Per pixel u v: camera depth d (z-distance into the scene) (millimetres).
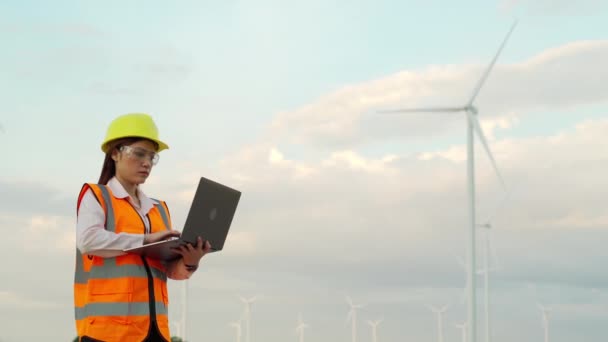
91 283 7031
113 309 6965
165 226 7746
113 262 7078
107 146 7465
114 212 7219
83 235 6945
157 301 7180
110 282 7027
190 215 7020
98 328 6918
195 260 7262
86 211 7086
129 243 7000
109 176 7480
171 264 7500
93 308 6984
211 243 7270
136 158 7363
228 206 7387
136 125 7395
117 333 6918
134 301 7035
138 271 7113
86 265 7188
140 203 7582
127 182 7477
